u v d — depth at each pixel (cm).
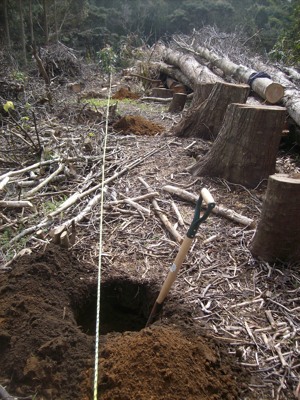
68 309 252
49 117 689
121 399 185
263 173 423
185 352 206
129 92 1003
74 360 206
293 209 290
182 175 454
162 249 328
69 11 1880
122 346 209
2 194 398
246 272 304
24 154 504
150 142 570
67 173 441
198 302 271
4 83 757
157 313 259
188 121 594
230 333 246
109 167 471
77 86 1112
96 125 641
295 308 268
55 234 307
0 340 216
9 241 322
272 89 598
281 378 217
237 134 417
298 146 598
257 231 314
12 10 1542
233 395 199
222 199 404
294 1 1672
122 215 374
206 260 315
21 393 195
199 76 866
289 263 307
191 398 187
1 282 265
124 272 295
